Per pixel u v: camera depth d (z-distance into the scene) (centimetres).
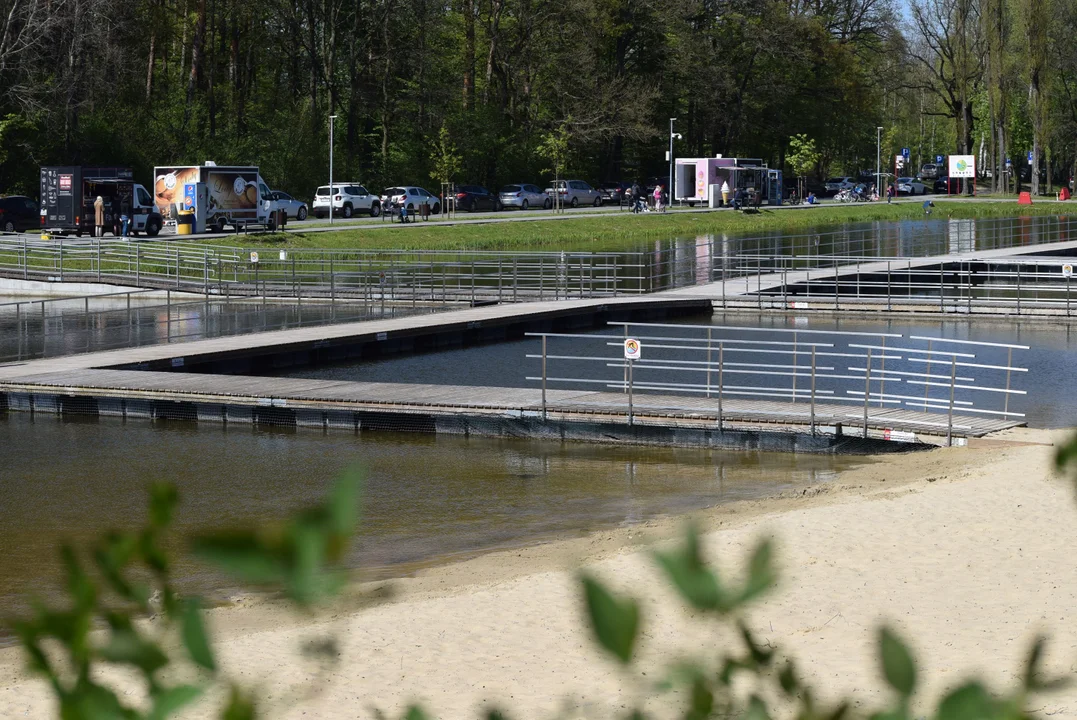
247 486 1941
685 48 10112
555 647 1080
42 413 2602
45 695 975
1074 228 8294
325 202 7669
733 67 10619
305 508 127
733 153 11581
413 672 1014
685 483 1941
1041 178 13800
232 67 8838
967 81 11712
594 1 9444
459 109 9588
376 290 4575
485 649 1080
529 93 9962
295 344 3266
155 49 8419
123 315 4125
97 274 4750
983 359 3186
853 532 1432
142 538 143
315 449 2239
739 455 2153
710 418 2208
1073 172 12094
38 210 6191
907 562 1308
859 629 1080
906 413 2214
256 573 120
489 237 6981
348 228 6525
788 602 1176
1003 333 3694
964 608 1138
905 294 4794
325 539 121
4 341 3506
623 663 125
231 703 139
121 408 2559
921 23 11662
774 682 147
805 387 2817
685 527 139
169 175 5984
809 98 11400
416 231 6781
